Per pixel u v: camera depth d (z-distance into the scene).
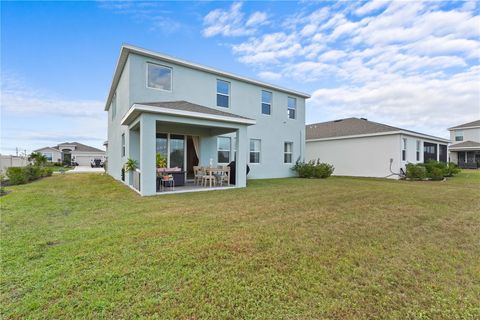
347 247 3.35
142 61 9.46
